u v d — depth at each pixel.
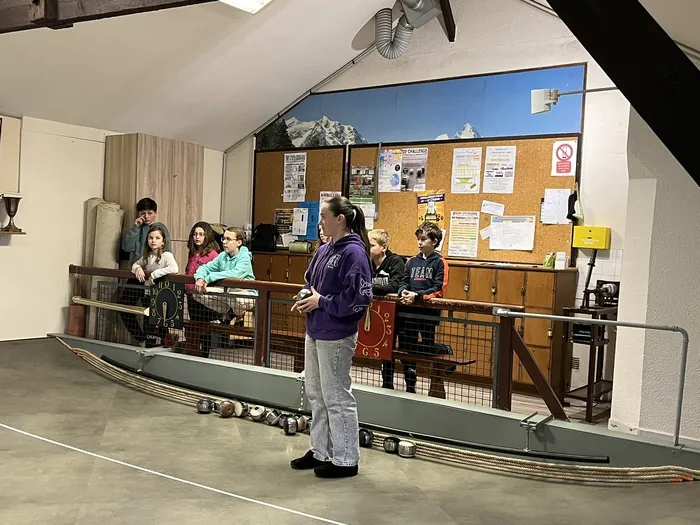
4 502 3.29
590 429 4.16
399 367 6.75
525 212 6.93
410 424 4.70
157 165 7.85
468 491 3.74
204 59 7.29
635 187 4.52
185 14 6.53
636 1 2.10
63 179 7.51
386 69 7.88
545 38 6.84
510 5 7.04
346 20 7.45
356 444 3.95
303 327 6.95
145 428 4.73
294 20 7.12
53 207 7.44
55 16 4.57
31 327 7.32
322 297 3.83
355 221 3.98
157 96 7.66
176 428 4.76
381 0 7.32
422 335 4.99
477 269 6.80
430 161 7.54
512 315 4.34
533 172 6.88
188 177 8.22
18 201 6.95
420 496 3.63
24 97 6.97
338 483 3.80
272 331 6.29
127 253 7.43
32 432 4.49
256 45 7.31
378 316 4.99
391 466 4.17
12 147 7.02
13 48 6.32
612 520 3.27
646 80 2.16
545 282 6.39
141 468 3.89
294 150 8.59
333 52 7.89
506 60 7.07
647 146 4.41
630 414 4.54
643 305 4.48
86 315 7.37
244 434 4.70
